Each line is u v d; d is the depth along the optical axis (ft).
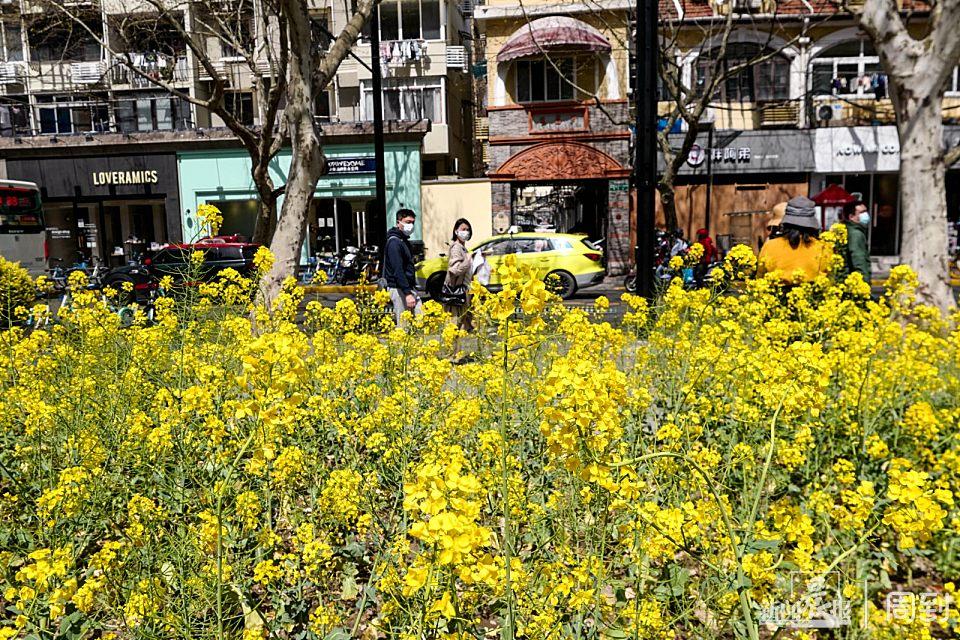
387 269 25.34
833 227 21.29
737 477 11.55
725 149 78.07
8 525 11.10
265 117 45.85
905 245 28.09
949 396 15.43
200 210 17.19
